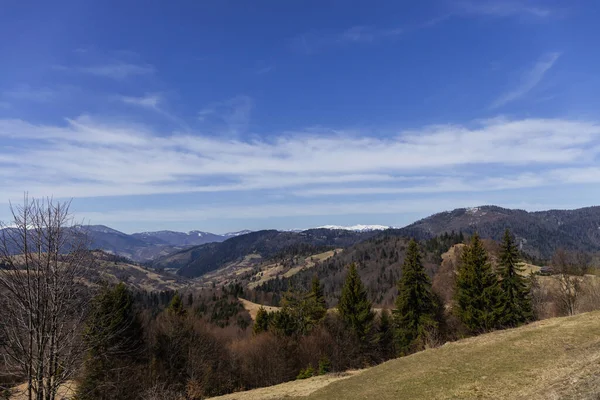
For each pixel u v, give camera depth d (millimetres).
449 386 19328
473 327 48438
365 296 57250
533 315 50406
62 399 13602
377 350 57281
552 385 15211
